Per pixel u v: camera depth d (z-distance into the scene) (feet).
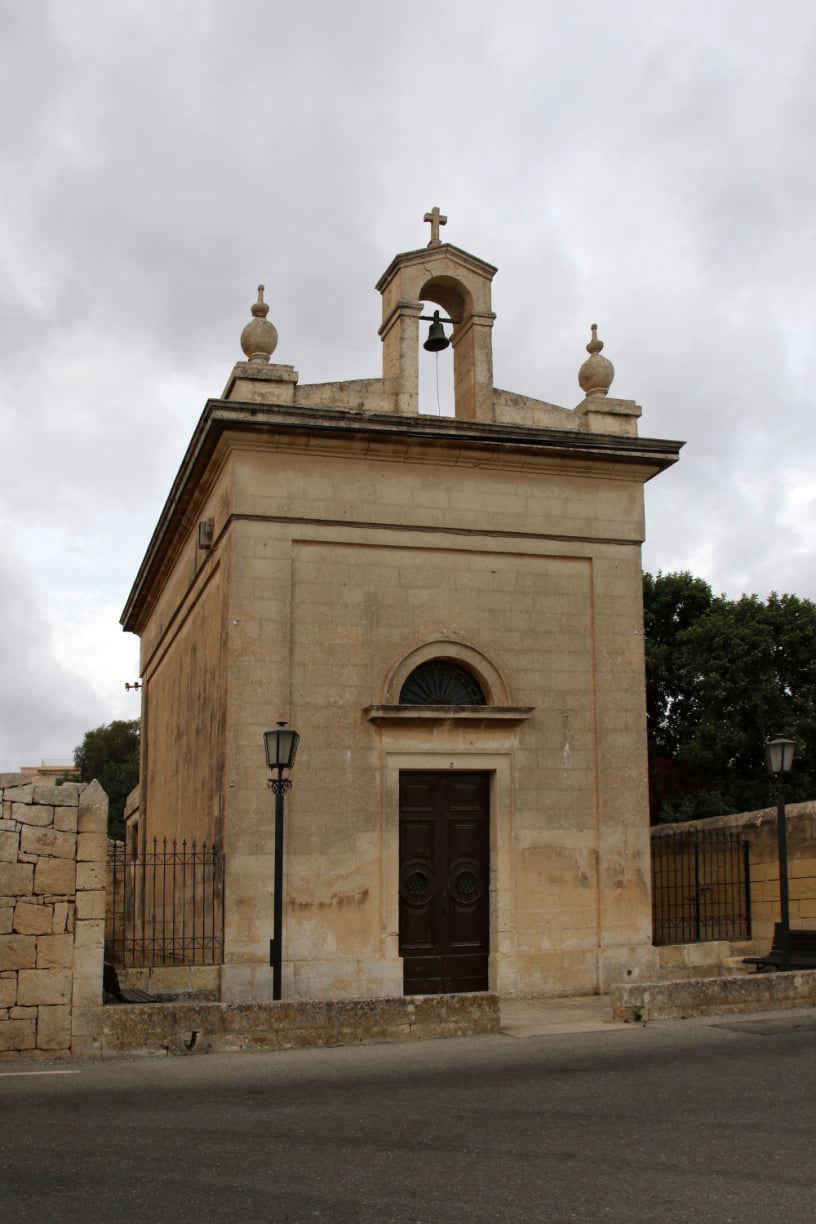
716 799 96.22
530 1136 26.03
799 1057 35.35
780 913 58.65
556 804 56.03
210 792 56.39
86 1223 20.34
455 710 54.24
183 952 59.82
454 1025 41.11
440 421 55.52
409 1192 21.79
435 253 59.11
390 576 55.62
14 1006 38.63
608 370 60.85
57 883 39.73
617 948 55.52
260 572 53.42
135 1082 33.55
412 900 53.88
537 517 58.13
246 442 53.88
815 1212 20.43
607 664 58.08
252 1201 21.40
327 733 53.21
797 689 101.14
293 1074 34.14
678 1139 25.58
